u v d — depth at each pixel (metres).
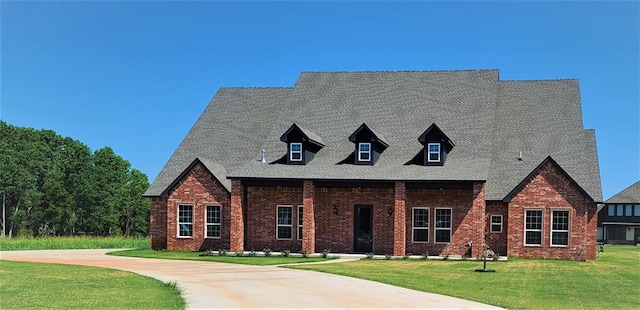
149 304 17.17
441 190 36.97
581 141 39.28
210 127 45.19
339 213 38.16
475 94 42.00
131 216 98.25
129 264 30.12
